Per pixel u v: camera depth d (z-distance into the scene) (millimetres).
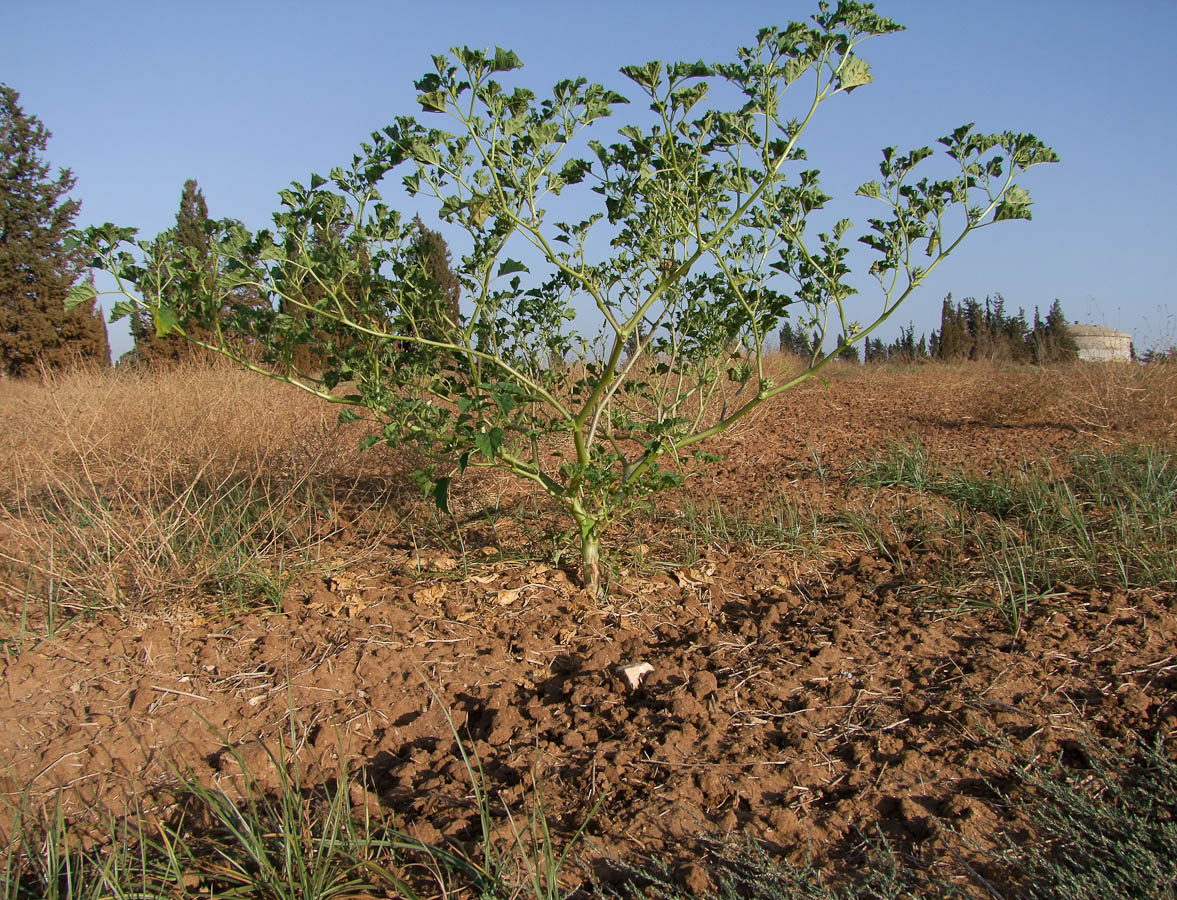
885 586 3730
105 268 2725
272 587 3514
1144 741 2398
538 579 3799
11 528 3717
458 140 2750
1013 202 3016
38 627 3234
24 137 22594
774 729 2613
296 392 7555
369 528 4477
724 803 2244
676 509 4766
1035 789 2211
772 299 3570
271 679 2941
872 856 1979
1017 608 3328
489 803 2248
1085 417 7242
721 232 3023
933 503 4805
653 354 3986
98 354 22656
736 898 1814
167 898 1875
